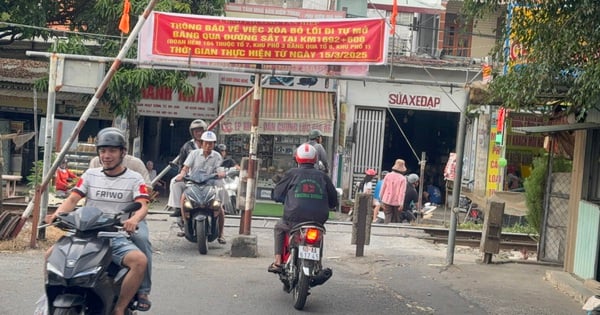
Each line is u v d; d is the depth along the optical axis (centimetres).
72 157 1752
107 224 522
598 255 905
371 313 773
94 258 502
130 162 708
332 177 2214
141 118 2234
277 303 791
